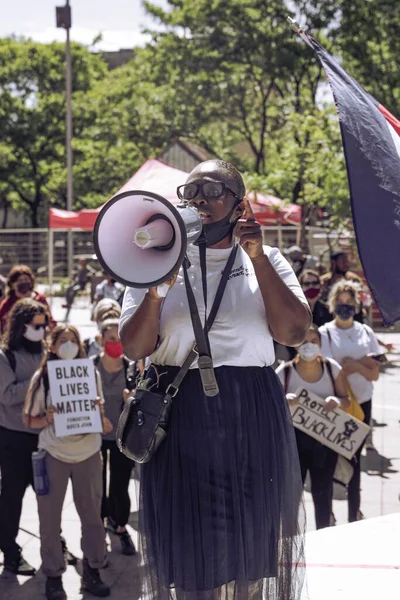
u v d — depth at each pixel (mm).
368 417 7211
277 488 2844
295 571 2904
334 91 3199
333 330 7234
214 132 35094
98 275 25469
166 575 2805
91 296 25500
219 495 2758
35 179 47625
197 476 2773
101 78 49750
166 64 33688
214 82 32500
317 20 26516
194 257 2842
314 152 18000
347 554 4098
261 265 2775
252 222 2744
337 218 18125
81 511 5898
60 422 5812
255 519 2791
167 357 2852
